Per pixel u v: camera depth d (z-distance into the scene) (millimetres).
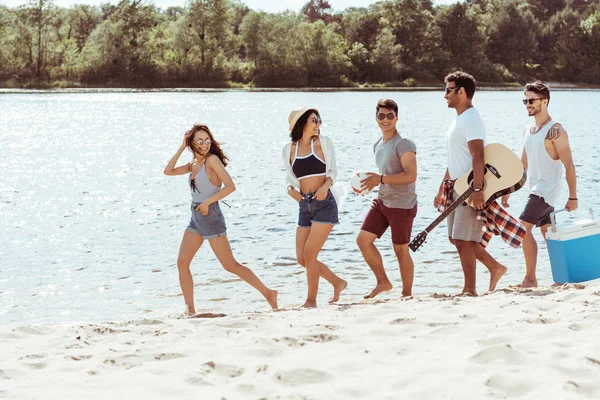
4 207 13961
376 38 117062
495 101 69875
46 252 9883
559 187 6605
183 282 6480
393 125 6461
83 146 28922
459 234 6387
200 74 99125
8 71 91562
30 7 92562
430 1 136000
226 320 5215
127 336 4762
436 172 19000
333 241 10352
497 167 6184
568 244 6203
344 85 105875
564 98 77438
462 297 5836
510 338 4180
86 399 3432
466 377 3488
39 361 4113
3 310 7125
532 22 127438
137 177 19141
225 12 101438
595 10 133625
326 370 3703
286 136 33250
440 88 108938
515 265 8695
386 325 4766
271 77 102125
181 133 35812
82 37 122000
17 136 33250
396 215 6520
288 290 7816
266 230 11469
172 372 3838
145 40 97625
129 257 9609
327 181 6332
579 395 3178
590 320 4473
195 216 6418
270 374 3648
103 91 91188
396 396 3275
